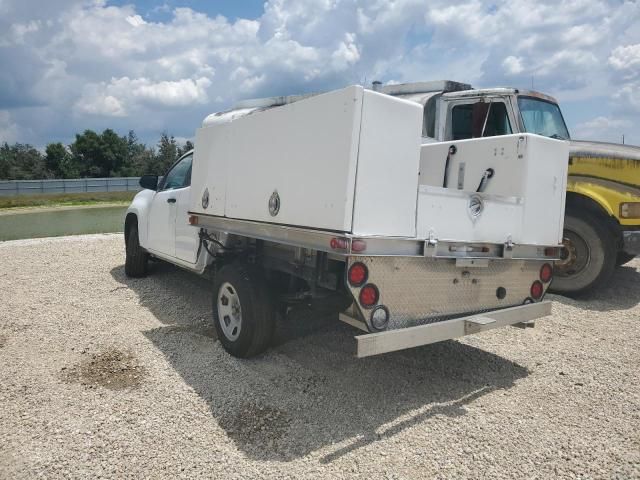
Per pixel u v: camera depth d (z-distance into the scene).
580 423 3.39
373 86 7.85
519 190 4.12
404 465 2.86
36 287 6.84
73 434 3.10
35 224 17.34
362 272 3.14
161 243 6.35
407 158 3.21
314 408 3.51
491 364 4.41
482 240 3.77
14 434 3.10
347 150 2.96
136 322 5.35
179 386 3.79
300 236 3.39
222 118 9.89
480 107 6.66
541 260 4.25
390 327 3.32
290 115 3.51
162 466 2.80
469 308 3.78
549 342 5.00
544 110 6.94
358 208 3.02
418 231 3.34
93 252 9.64
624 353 4.71
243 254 4.52
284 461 2.88
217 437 3.11
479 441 3.13
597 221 6.32
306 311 4.36
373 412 3.47
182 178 6.15
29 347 4.58
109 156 65.88
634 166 6.18
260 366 4.18
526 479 2.76
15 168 63.38
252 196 4.01
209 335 4.94
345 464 2.86
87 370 4.06
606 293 6.83
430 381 4.02
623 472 2.84
